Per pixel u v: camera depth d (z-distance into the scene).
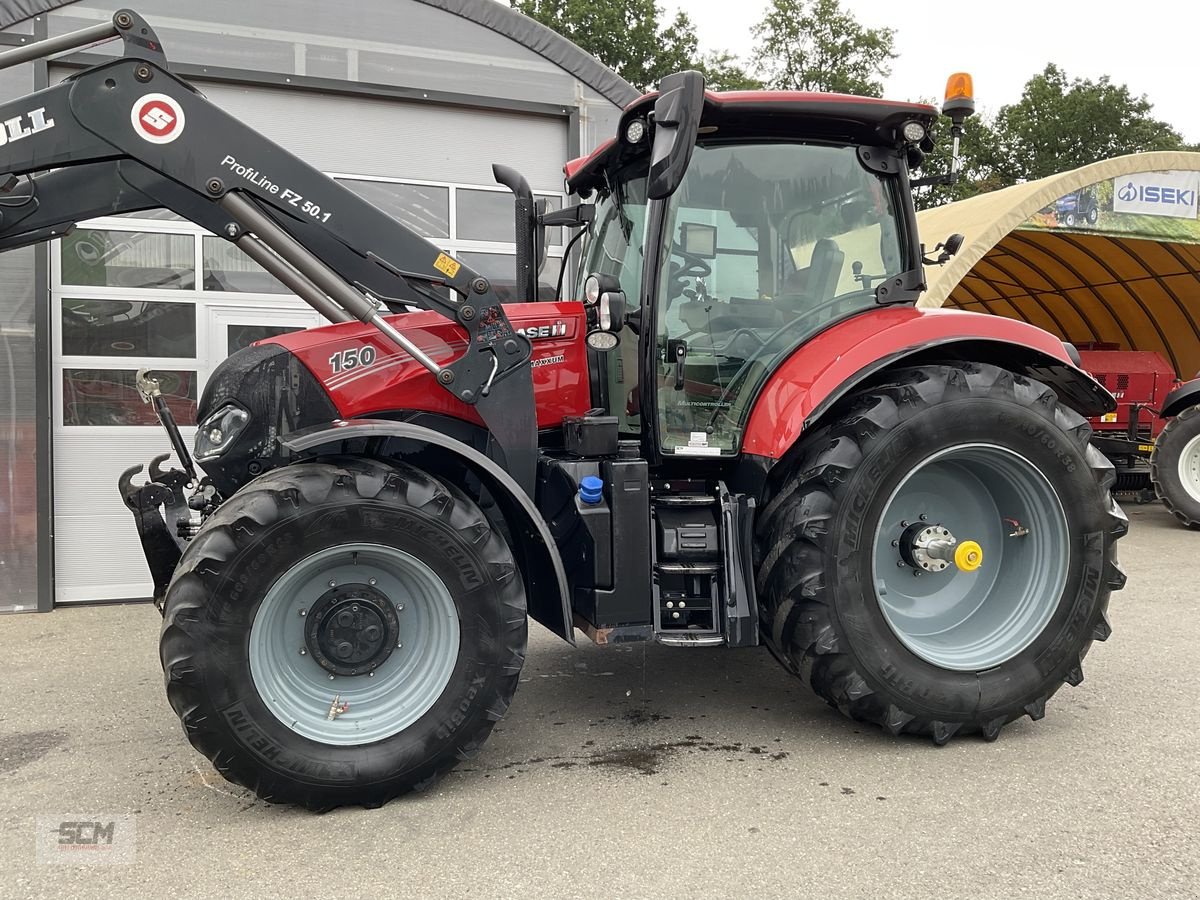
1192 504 7.52
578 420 3.01
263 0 5.61
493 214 6.27
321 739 2.48
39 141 2.59
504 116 6.25
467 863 2.20
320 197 2.75
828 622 2.80
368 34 5.84
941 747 2.92
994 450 2.96
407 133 6.04
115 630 4.73
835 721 3.18
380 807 2.53
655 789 2.62
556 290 4.14
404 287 2.87
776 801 2.52
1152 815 2.40
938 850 2.22
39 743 3.09
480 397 2.83
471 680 2.57
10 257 5.08
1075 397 3.49
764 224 3.14
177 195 2.78
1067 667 3.00
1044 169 30.91
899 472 2.85
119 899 2.05
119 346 5.42
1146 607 4.82
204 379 5.60
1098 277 10.38
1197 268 9.32
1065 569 3.01
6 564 5.14
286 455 2.78
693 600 2.88
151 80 2.62
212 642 2.34
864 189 3.24
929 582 3.20
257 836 2.36
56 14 5.23
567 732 3.09
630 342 3.21
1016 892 2.03
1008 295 12.01
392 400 2.88
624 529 2.81
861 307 3.24
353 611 2.57
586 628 2.93
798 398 2.90
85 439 5.37
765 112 2.98
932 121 3.18
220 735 2.36
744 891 2.04
